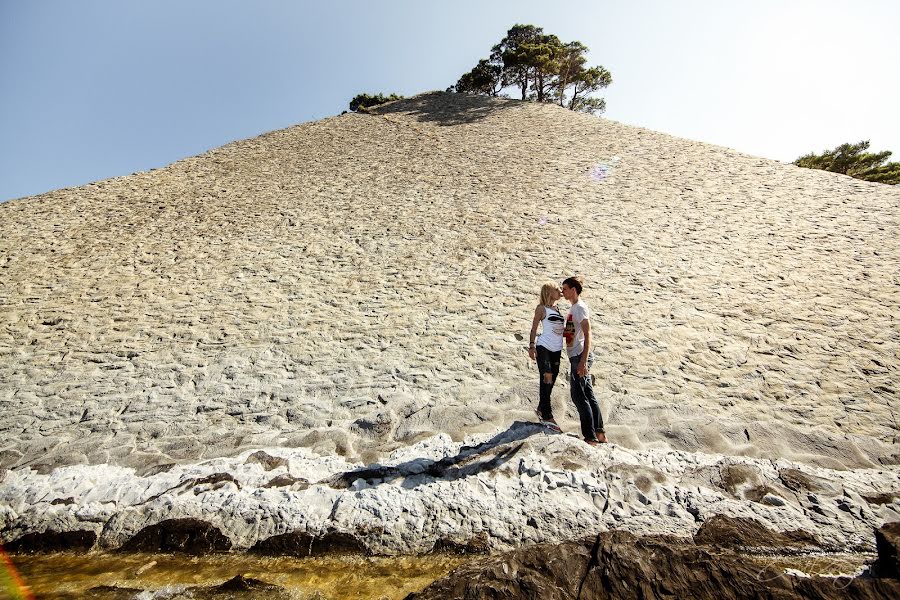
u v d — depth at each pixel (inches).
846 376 237.1
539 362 192.5
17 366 293.4
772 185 597.9
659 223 497.7
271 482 163.2
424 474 163.2
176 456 196.2
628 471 155.7
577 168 708.7
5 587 117.3
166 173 786.8
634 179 651.5
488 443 184.4
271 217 578.2
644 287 362.9
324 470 175.2
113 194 690.8
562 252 441.4
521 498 145.7
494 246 463.5
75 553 137.3
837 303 318.0
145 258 478.0
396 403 233.1
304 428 216.2
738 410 212.5
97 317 359.6
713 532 124.7
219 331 329.1
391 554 127.3
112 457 198.1
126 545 137.7
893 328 280.2
